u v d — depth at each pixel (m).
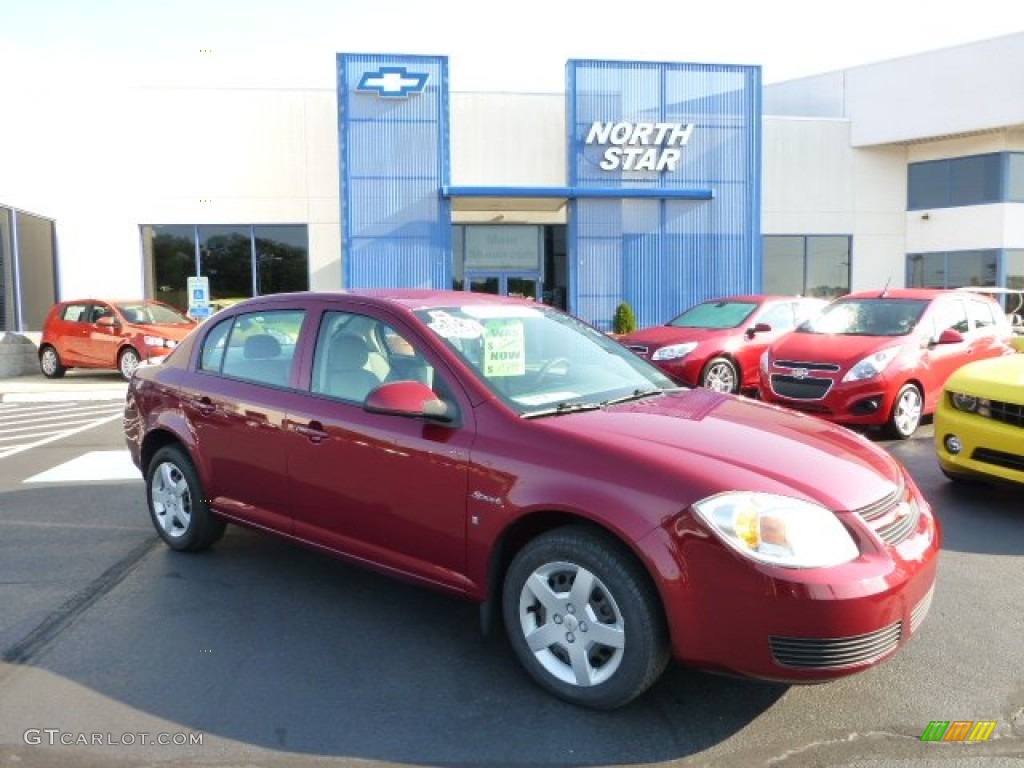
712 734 3.19
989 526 5.84
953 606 4.44
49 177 20.97
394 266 20.62
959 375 6.64
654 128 21.34
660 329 12.55
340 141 20.34
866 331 9.59
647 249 21.53
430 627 4.16
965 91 24.02
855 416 8.80
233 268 23.12
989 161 24.58
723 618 3.02
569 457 3.37
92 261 22.41
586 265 21.28
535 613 3.50
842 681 3.60
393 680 3.61
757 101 21.88
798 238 25.81
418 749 3.09
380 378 4.12
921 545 3.36
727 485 3.12
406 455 3.81
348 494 4.08
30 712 3.33
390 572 3.99
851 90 25.89
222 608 4.39
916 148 26.00
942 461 6.67
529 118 23.55
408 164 20.55
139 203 22.64
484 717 3.31
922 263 26.06
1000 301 24.30
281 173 23.06
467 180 23.45
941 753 3.06
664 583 3.08
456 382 3.83
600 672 3.29
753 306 12.40
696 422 3.72
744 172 21.91
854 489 3.28
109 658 3.81
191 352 5.24
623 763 3.00
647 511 3.12
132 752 3.05
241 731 3.20
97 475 7.68
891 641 3.14
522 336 4.28
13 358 18.27
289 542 4.52
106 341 16.80
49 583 4.76
